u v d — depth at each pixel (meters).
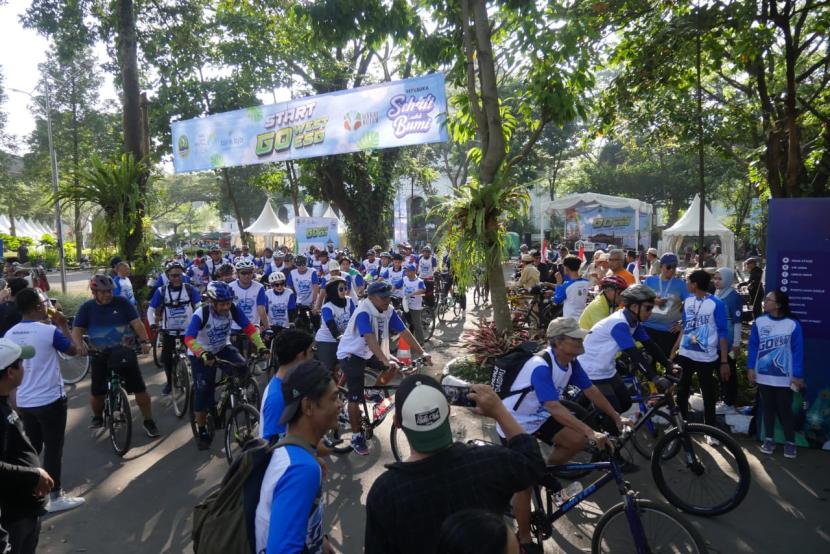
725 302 6.80
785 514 4.52
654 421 6.14
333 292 6.79
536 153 35.22
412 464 2.15
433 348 11.46
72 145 45.16
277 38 19.11
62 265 19.38
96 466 5.76
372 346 5.48
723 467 4.48
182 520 4.65
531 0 8.05
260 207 57.84
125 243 12.45
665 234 23.81
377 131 10.47
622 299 4.77
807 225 5.85
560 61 8.26
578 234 24.81
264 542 2.05
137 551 4.20
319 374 2.28
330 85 20.67
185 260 18.05
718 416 6.47
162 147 20.33
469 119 9.64
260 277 14.77
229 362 5.91
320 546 2.27
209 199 64.81
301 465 2.07
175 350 8.05
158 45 16.72
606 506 4.68
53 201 12.66
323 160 21.12
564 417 3.57
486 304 17.77
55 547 4.25
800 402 5.93
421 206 32.56
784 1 8.52
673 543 3.23
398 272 12.49
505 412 2.60
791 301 5.93
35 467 3.18
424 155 35.84
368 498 2.15
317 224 21.27
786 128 8.85
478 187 8.21
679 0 9.42
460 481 2.12
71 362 9.44
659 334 6.88
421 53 9.75
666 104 12.32
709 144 12.77
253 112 12.07
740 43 8.39
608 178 41.31
